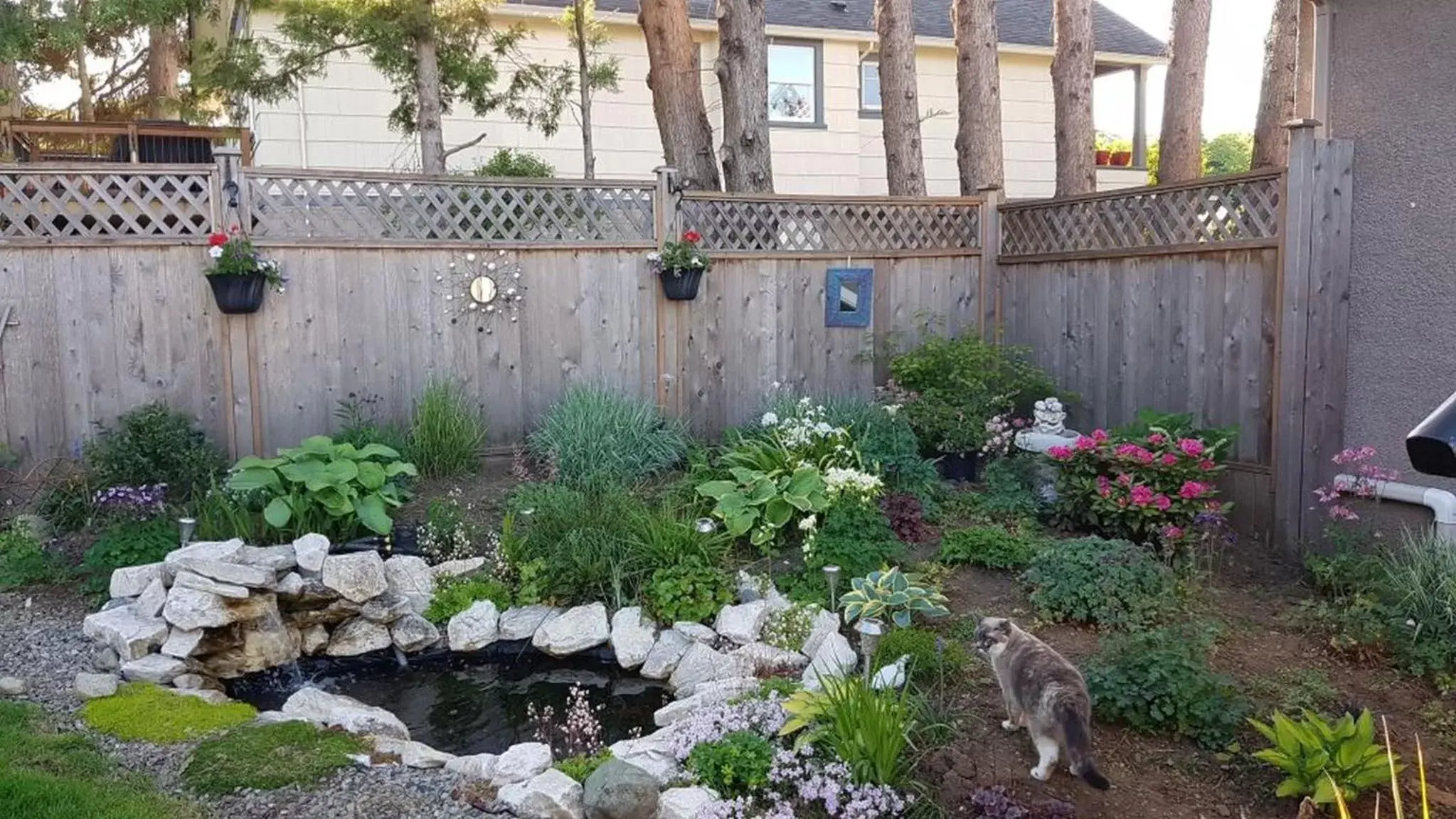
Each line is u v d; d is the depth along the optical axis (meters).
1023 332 8.41
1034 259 8.21
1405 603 4.97
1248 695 4.31
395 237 7.13
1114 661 4.26
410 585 5.73
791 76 14.19
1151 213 7.19
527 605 5.70
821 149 14.23
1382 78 6.04
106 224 6.54
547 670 5.46
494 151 12.91
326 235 6.98
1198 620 4.88
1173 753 3.92
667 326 7.79
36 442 6.48
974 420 7.32
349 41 10.69
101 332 6.56
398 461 6.69
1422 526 5.77
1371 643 4.80
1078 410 7.87
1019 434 7.28
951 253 8.50
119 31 15.12
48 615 5.36
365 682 5.39
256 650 5.25
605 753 4.09
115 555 5.56
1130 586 5.09
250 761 3.84
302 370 6.95
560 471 6.77
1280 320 6.20
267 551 5.52
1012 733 4.03
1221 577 5.91
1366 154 6.16
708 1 13.75
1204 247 6.73
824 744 3.82
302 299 6.92
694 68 9.18
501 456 7.33
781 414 7.75
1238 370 6.55
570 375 7.59
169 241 6.63
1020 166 15.57
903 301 8.42
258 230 6.84
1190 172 11.16
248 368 6.81
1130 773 3.79
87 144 12.14
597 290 7.62
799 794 3.63
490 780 3.81
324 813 3.51
